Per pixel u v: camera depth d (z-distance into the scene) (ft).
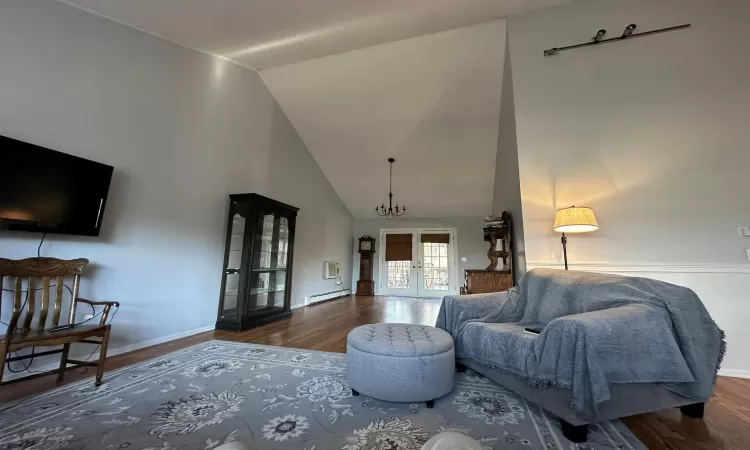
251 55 12.34
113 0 8.07
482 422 5.41
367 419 5.46
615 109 9.77
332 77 14.49
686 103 9.21
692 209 8.87
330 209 23.59
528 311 8.00
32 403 5.80
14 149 6.70
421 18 10.36
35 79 7.25
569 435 4.91
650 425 5.43
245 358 8.75
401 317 15.60
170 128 10.68
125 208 9.19
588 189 9.73
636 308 5.36
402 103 15.61
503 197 15.30
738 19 9.07
